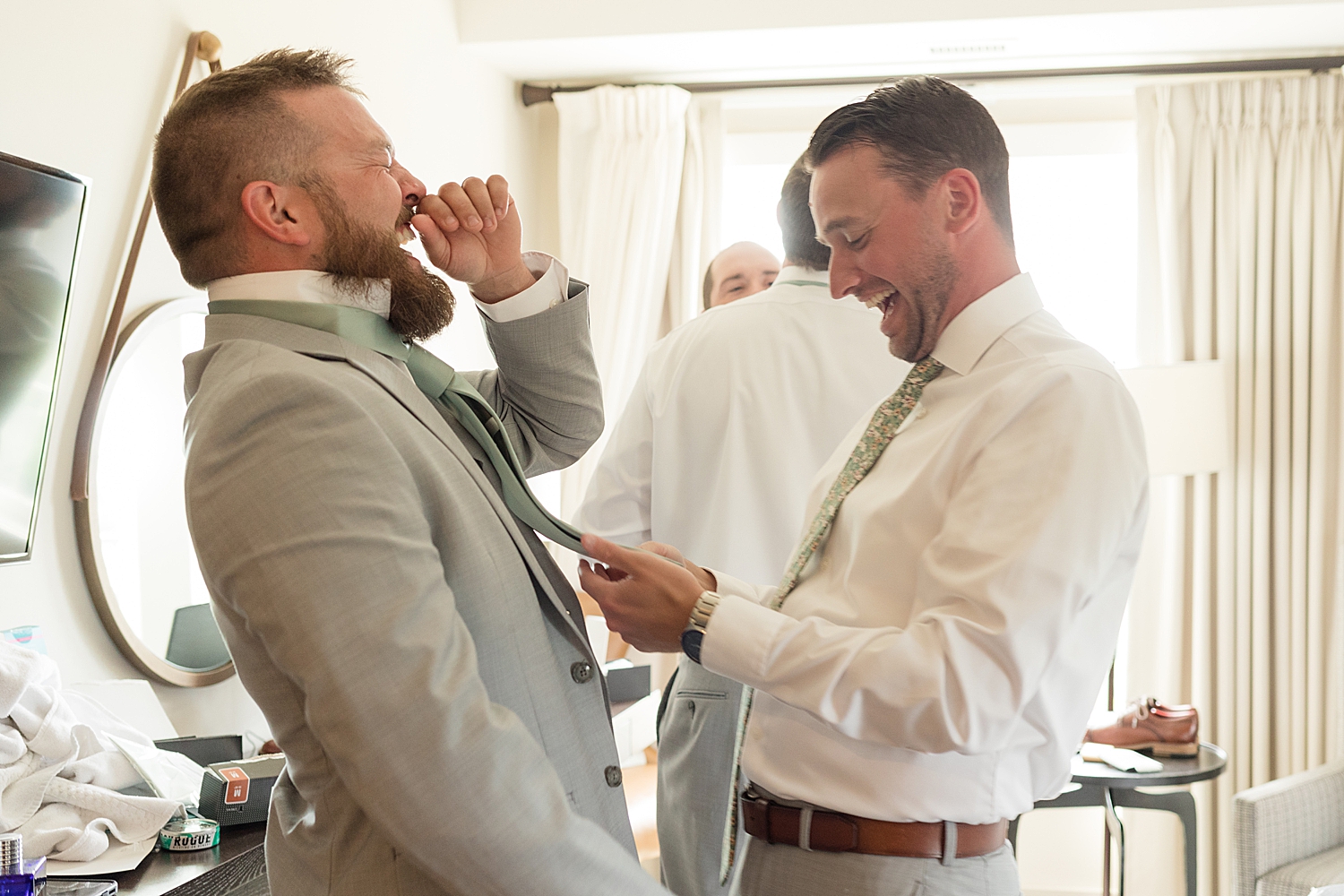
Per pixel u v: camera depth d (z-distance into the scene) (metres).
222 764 1.62
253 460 0.88
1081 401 1.02
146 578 2.06
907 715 0.98
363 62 2.92
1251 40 3.62
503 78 3.94
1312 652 3.64
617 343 3.91
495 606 0.98
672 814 1.75
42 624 1.84
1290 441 3.71
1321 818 2.88
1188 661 3.79
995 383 1.11
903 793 1.07
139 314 2.06
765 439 1.78
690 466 1.85
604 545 1.11
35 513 1.76
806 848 1.12
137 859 1.40
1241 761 3.69
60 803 1.42
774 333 1.80
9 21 1.76
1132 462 1.04
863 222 1.16
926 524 1.09
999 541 0.99
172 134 1.06
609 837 0.93
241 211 1.04
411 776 0.83
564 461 1.38
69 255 1.76
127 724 1.83
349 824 0.94
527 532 1.13
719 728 1.70
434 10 3.39
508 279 1.29
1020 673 0.97
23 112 1.79
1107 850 3.30
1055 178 4.01
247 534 0.86
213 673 2.21
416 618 0.86
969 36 3.61
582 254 3.95
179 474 2.16
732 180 4.20
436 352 3.28
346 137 1.06
